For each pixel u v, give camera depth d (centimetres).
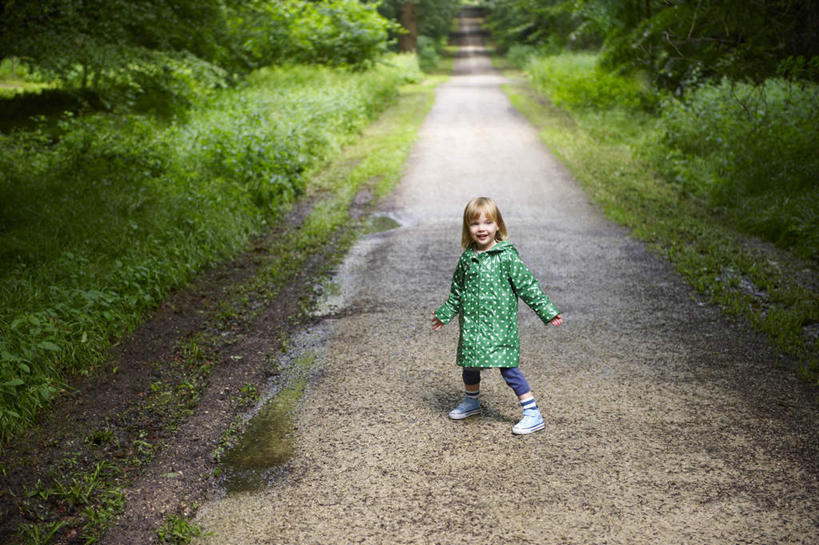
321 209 909
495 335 359
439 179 1097
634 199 927
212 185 849
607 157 1217
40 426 376
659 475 321
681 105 1277
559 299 579
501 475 325
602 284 613
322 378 441
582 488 312
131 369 453
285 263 689
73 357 438
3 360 389
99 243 627
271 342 502
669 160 1119
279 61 2133
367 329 523
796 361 446
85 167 827
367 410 396
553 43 3544
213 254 698
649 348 475
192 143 970
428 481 322
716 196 904
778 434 356
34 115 1291
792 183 859
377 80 2203
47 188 730
